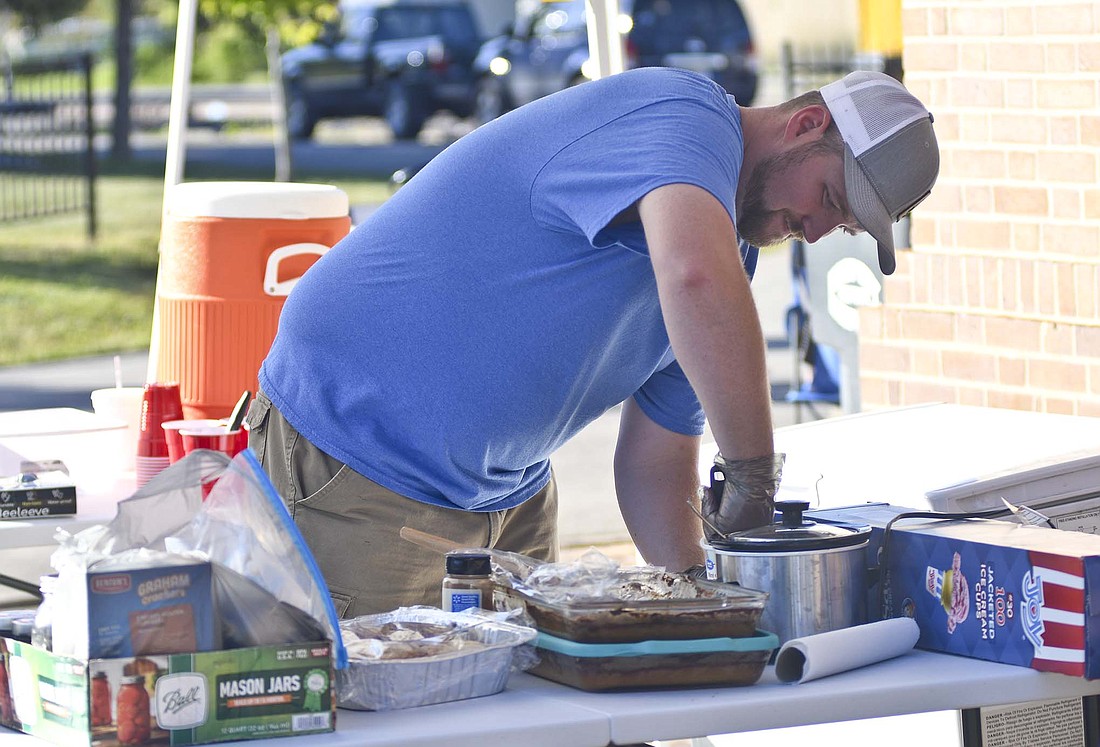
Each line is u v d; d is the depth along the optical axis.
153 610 2.05
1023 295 5.58
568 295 2.79
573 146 2.72
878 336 6.06
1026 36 5.60
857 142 2.71
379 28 25.44
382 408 2.92
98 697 2.01
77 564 2.09
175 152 5.06
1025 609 2.38
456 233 2.84
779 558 2.46
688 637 2.31
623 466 3.26
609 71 4.90
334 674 2.14
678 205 2.50
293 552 2.14
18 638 2.26
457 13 25.47
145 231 19.09
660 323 2.95
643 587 2.41
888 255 2.75
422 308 2.86
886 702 2.31
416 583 3.04
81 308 15.39
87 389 11.97
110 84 35.47
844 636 2.37
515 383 2.86
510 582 2.50
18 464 4.04
